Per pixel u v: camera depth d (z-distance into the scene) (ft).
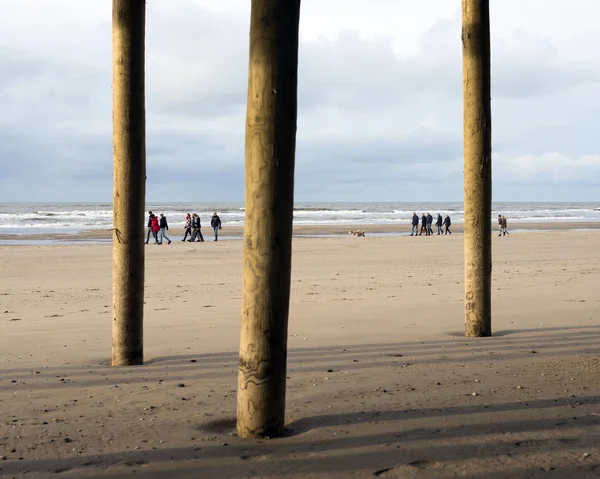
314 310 36.55
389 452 13.44
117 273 23.41
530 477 11.98
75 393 19.08
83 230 171.94
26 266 72.08
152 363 23.65
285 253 14.25
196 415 16.60
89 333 30.30
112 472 12.51
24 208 421.59
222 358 24.44
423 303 39.32
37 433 15.03
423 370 21.58
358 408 16.88
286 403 17.47
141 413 16.81
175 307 38.99
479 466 12.56
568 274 56.54
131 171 23.15
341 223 224.33
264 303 14.30
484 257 28.22
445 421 15.55
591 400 17.33
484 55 26.96
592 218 284.00
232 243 114.32
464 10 26.99
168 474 12.40
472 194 28.04
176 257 83.51
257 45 13.76
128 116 22.89
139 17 22.67
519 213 352.69
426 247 100.37
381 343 26.96
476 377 20.39
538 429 14.82
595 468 12.35
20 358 24.73
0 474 12.43
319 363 22.93
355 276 58.34
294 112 13.98
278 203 13.97
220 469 12.62
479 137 27.58
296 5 13.84
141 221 23.57
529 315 34.19
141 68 22.86
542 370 21.27
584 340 26.99
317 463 12.89
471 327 28.50
